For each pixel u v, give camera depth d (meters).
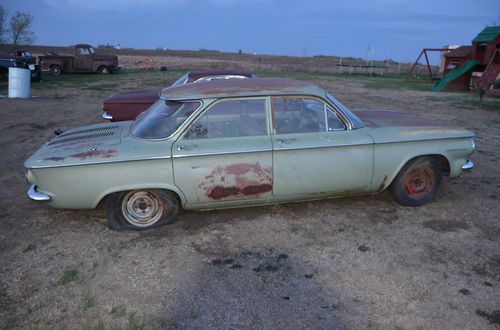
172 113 4.55
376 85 25.53
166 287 3.57
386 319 3.16
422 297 3.42
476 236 4.46
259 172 4.52
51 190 4.34
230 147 4.43
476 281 3.64
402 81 29.92
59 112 12.66
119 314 3.22
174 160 4.35
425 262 3.94
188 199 4.51
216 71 9.41
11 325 3.11
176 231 4.58
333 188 4.82
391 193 5.20
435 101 17.23
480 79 20.59
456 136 5.09
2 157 7.54
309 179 4.68
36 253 4.15
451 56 27.66
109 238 4.45
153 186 4.40
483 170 6.86
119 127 5.18
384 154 4.85
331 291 3.51
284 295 3.46
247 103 4.58
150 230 4.61
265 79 5.18
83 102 15.05
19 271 3.83
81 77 27.00
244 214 4.99
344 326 3.09
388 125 5.12
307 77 30.27
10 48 39.25
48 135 9.37
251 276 3.73
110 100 7.59
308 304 3.35
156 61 45.44
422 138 4.94
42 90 18.97
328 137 4.68
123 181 4.34
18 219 4.94
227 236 4.47
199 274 3.76
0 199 5.55
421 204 5.21
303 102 4.72
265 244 4.30
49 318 3.19
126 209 4.55
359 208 5.16
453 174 5.25
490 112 14.11
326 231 4.57
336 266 3.88
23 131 9.72
